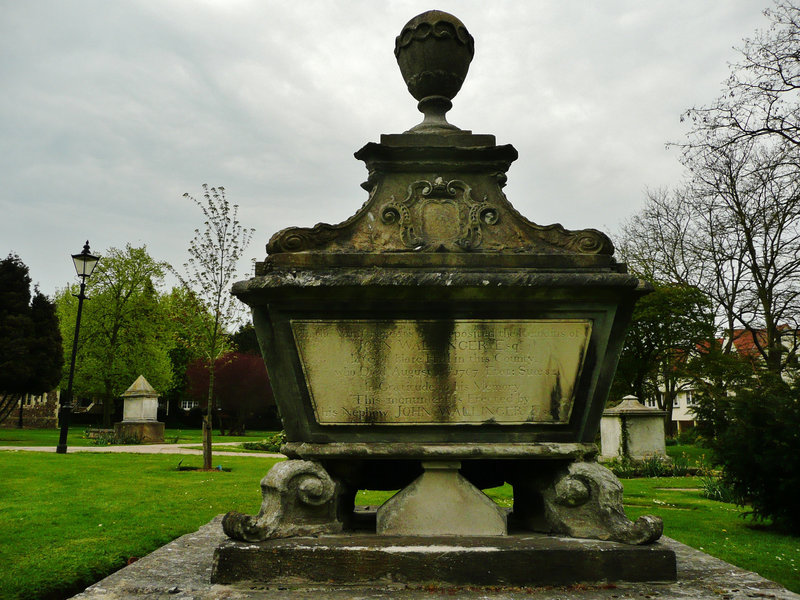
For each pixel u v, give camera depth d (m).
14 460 14.12
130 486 10.32
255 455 18.25
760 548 6.30
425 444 3.90
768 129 17.38
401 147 4.25
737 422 7.71
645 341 27.64
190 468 13.46
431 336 3.97
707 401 8.47
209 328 14.12
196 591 3.31
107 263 37.28
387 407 3.93
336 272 3.92
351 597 3.20
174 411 48.75
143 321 37.34
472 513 3.87
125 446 22.06
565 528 3.84
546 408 3.97
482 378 3.96
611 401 29.11
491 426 3.95
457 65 4.66
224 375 37.50
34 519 7.00
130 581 3.50
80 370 36.31
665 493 11.30
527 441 3.96
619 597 3.22
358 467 4.17
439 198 4.23
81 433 31.88
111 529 6.40
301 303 3.93
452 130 4.53
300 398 3.96
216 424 46.22
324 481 3.81
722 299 23.39
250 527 3.59
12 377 30.45
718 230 22.28
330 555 3.43
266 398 39.41
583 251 4.10
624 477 14.96
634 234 29.53
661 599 3.18
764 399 7.60
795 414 7.16
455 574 3.40
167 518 7.18
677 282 27.56
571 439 4.00
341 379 3.95
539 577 3.43
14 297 31.59
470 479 4.69
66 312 38.66
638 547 3.54
